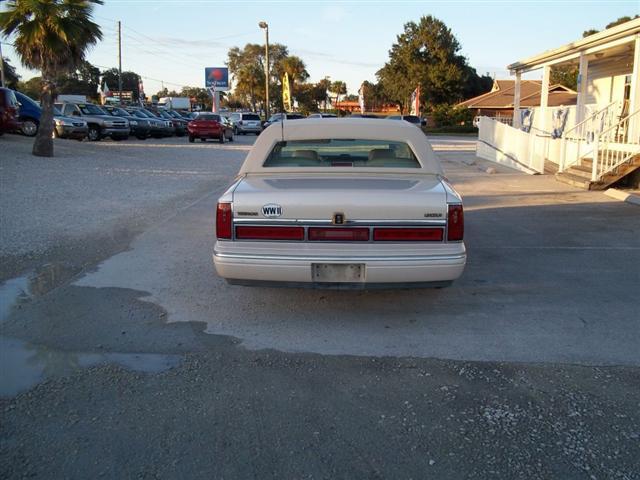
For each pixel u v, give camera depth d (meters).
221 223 4.71
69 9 16.05
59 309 5.31
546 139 19.47
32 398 3.74
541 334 4.84
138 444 3.24
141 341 4.65
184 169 17.05
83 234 8.20
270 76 79.31
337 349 4.53
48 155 16.75
